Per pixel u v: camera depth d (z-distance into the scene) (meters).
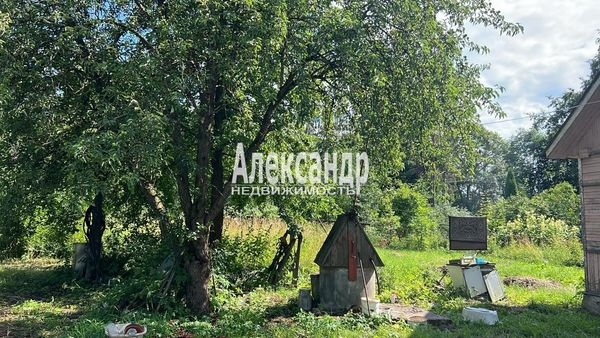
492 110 8.70
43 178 9.50
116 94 7.37
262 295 10.73
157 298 8.48
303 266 13.63
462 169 9.45
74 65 8.33
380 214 22.67
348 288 9.06
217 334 7.48
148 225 12.06
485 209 27.73
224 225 14.29
